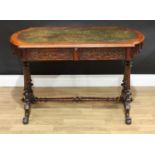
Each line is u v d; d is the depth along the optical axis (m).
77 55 2.69
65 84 3.74
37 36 2.89
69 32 3.03
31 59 2.72
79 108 3.21
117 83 3.73
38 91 3.62
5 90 3.65
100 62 3.65
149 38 3.58
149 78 3.70
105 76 3.70
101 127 2.85
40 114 3.09
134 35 2.88
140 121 2.93
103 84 3.73
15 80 3.74
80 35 2.91
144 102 3.30
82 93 3.56
